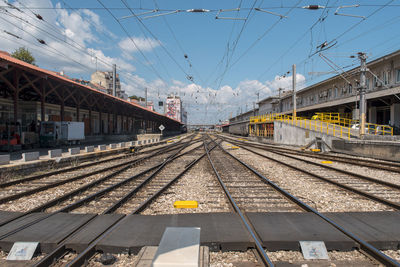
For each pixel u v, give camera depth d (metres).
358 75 30.41
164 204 6.25
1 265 3.50
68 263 3.30
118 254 3.71
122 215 5.07
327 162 14.79
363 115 18.73
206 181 9.22
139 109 41.06
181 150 23.81
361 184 8.75
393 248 3.89
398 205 5.82
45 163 12.39
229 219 4.76
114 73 35.78
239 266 3.44
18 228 4.36
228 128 94.88
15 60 15.14
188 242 3.03
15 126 18.62
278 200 6.61
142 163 14.94
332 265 3.43
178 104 124.50
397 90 22.28
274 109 68.31
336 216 4.95
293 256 3.69
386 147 15.00
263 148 25.50
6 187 8.41
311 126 26.89
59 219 4.82
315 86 42.03
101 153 18.20
